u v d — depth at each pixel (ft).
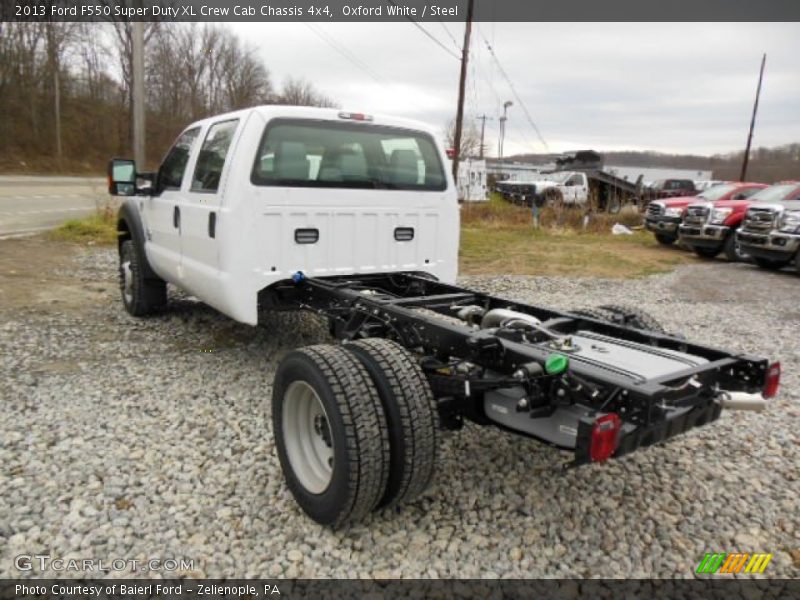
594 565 9.58
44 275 31.22
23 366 17.42
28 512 10.32
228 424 13.89
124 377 16.74
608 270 42.11
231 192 14.71
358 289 14.96
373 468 9.43
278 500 10.99
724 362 10.56
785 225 40.96
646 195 97.40
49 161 158.51
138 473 11.66
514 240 58.70
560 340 11.16
